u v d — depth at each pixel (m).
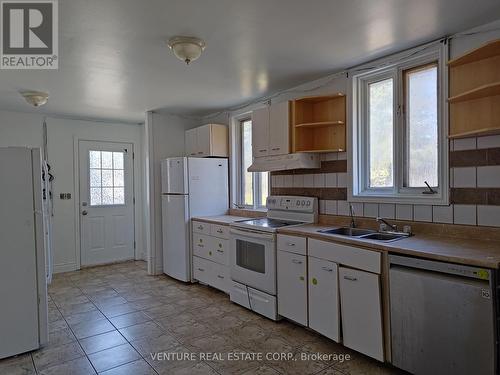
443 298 1.87
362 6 1.97
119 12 1.98
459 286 1.80
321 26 2.22
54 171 4.88
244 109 4.35
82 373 2.27
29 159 2.63
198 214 4.39
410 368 2.04
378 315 2.21
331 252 2.52
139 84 3.42
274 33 2.32
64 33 2.24
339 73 3.16
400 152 2.79
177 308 3.44
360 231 2.90
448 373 1.86
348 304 2.39
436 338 1.91
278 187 3.91
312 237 2.68
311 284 2.69
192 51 2.37
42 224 2.67
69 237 5.00
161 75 3.15
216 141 4.52
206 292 3.96
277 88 3.66
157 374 2.24
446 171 2.42
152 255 4.77
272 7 1.96
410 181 2.75
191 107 4.50
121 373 2.26
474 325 1.75
